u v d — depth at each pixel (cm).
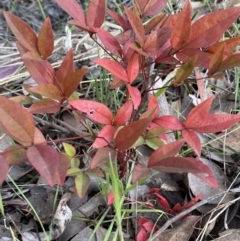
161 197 39
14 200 40
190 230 38
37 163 26
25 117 28
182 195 42
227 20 32
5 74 52
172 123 34
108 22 58
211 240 38
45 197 41
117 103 47
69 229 39
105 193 39
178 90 51
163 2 38
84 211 40
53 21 62
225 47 34
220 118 33
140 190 41
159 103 46
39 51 32
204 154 44
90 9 35
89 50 54
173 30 32
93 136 37
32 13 63
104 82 48
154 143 35
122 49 36
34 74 34
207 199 38
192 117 33
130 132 30
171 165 29
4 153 28
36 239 38
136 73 33
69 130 45
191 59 32
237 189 39
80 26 35
